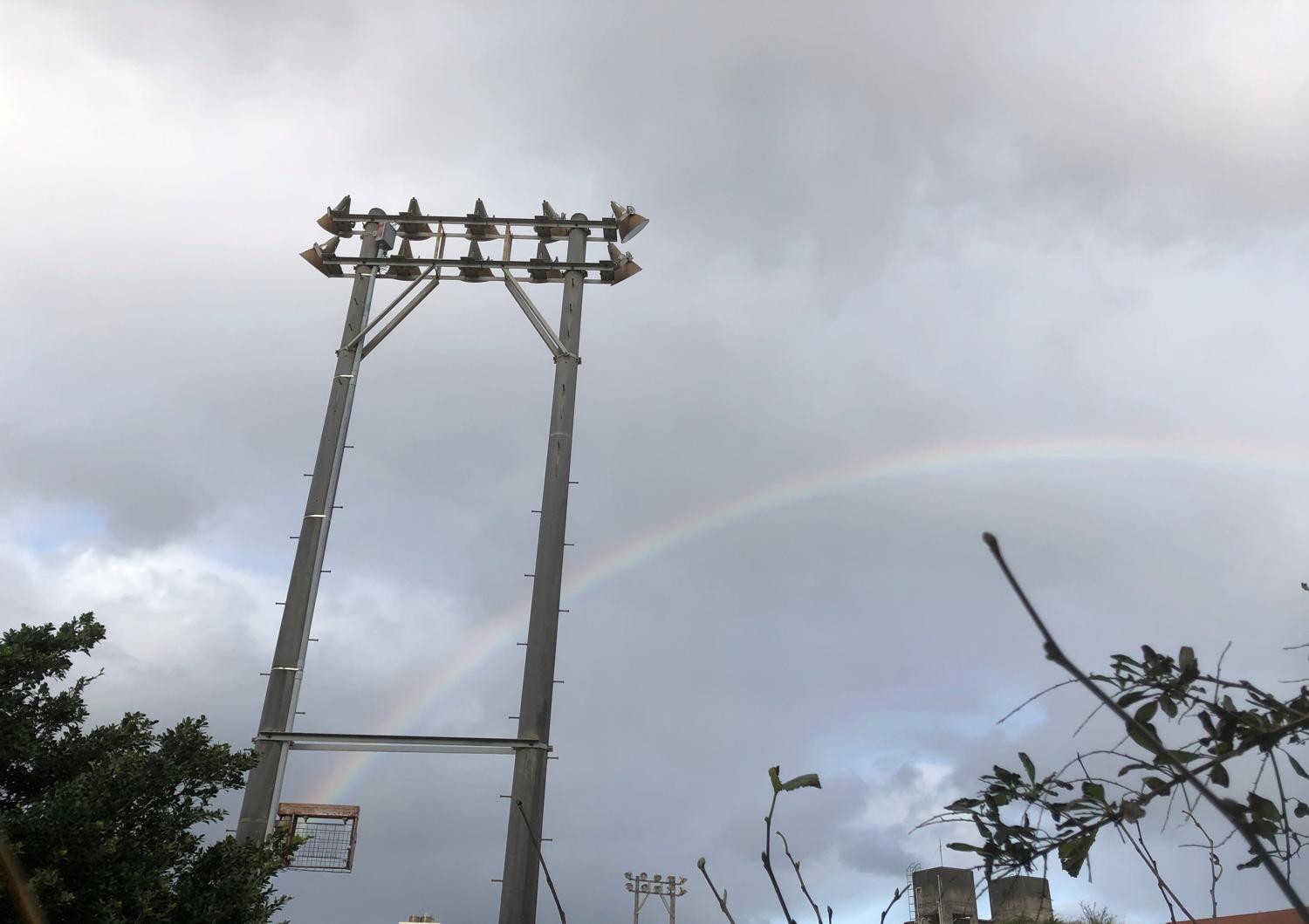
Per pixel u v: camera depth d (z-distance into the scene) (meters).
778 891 2.64
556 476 17.86
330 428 18.73
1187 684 2.48
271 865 13.23
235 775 13.43
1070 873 2.59
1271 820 2.42
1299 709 2.37
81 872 11.24
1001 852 2.65
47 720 13.05
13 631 13.28
